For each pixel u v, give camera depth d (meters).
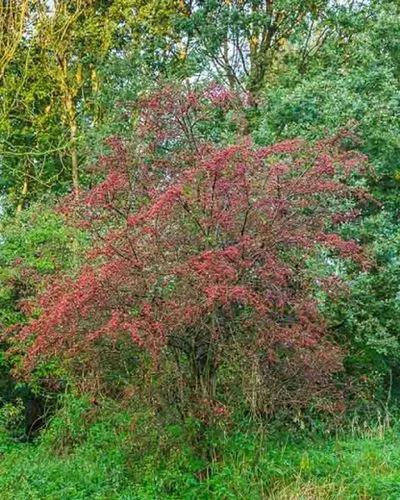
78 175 16.83
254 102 13.19
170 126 8.04
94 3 17.25
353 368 10.99
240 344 7.23
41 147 17.05
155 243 6.98
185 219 7.18
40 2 16.97
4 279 10.58
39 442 10.09
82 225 7.68
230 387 7.56
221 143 10.01
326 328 8.94
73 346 7.20
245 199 7.18
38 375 10.01
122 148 7.86
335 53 13.65
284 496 6.71
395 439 8.81
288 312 7.62
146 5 16.53
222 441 7.26
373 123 11.31
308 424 8.68
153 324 6.56
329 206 8.52
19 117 16.80
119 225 7.54
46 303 7.63
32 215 11.72
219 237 7.21
